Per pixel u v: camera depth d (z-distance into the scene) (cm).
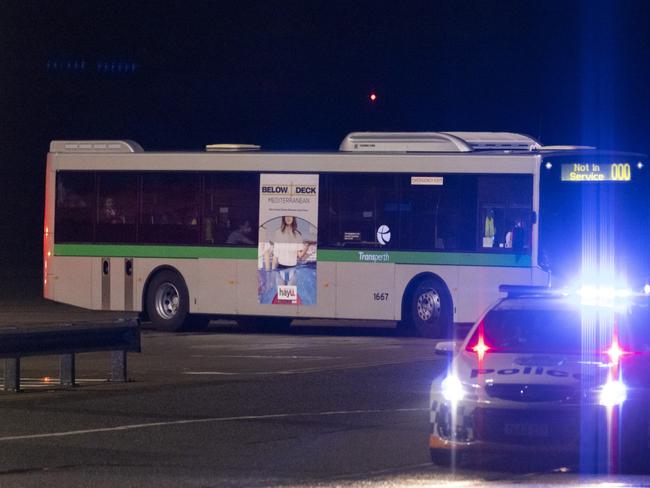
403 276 4706
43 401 2972
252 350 4300
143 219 5056
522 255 4538
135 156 5069
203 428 2562
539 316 2291
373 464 2150
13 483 1977
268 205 4872
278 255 4850
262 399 3014
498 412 2014
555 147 4706
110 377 3431
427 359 3981
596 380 2017
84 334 3250
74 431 2523
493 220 4591
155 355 4134
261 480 2000
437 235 4675
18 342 3081
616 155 4531
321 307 4800
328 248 4791
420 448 2319
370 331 5234
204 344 4544
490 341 2222
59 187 5184
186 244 4981
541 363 2066
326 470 2092
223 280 4928
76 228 5153
